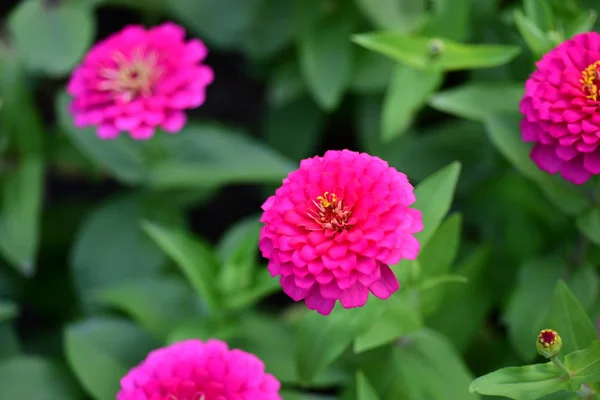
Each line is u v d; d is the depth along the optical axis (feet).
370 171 1.85
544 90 1.91
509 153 2.04
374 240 1.79
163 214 2.41
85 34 2.49
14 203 2.36
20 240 2.34
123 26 3.01
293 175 1.86
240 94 2.89
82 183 2.77
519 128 2.06
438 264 2.03
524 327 2.11
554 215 2.17
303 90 2.57
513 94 2.12
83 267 2.38
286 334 2.14
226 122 2.84
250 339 2.13
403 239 1.82
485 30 2.36
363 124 2.51
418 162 2.35
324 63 2.47
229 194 2.75
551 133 1.89
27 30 2.49
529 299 2.12
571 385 1.83
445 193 1.93
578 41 1.93
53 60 2.47
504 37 2.35
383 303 1.96
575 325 1.91
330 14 2.50
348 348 2.12
